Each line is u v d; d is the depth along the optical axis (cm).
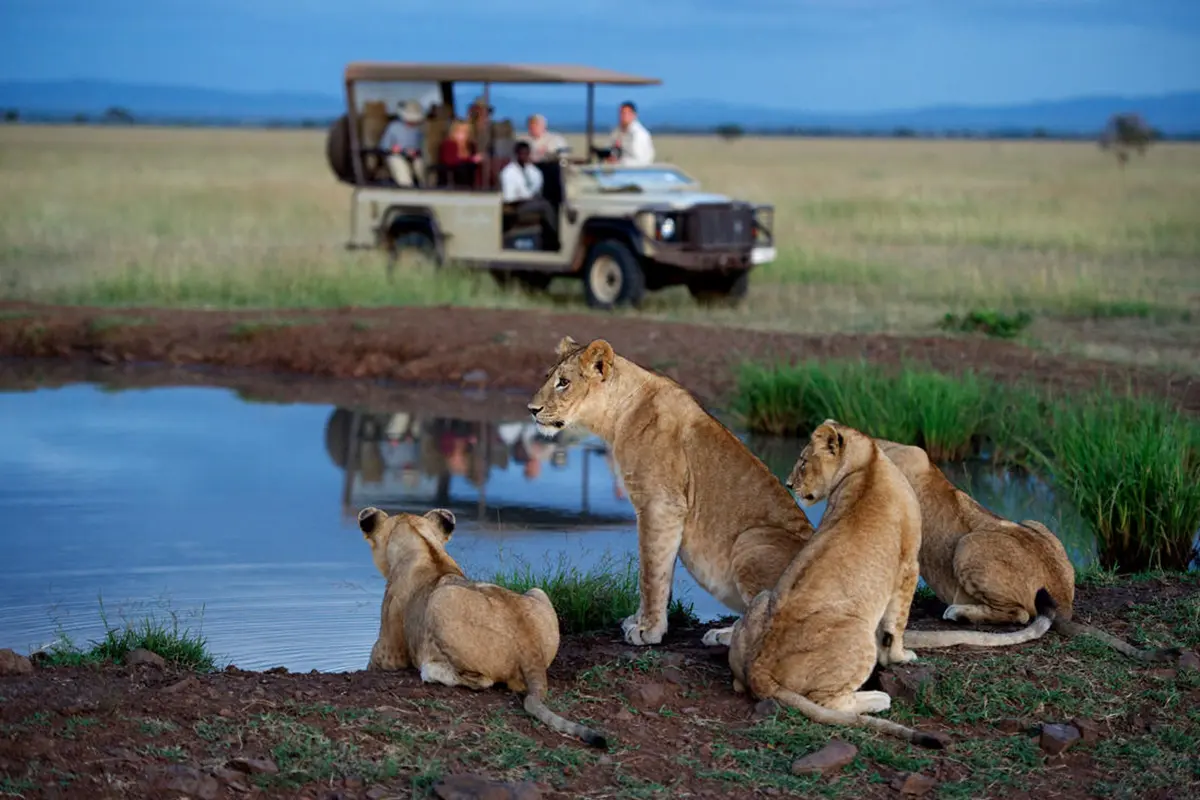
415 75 2227
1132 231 3569
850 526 649
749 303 2238
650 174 2222
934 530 795
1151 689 669
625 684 666
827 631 627
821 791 561
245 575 979
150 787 520
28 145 9381
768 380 1511
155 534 1086
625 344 1819
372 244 2367
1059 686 670
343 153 2389
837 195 5250
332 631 857
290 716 599
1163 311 2156
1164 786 578
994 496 1231
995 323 1911
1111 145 9431
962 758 595
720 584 752
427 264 2281
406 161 2333
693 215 2077
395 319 1978
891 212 4231
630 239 2081
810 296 2347
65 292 2272
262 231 3369
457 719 605
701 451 761
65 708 588
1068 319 2106
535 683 630
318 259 2500
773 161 9144
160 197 4441
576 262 2144
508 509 1190
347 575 981
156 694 618
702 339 1847
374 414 1609
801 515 740
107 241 3052
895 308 2188
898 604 675
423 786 541
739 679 657
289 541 1073
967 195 5241
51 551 1036
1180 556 933
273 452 1407
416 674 684
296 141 12575
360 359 1853
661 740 605
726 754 590
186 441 1451
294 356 1884
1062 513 1146
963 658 703
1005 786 572
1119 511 951
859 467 682
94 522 1124
